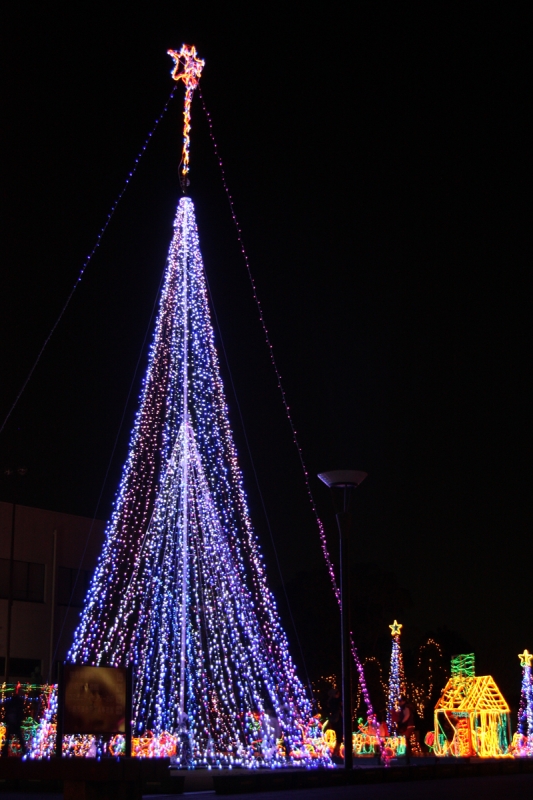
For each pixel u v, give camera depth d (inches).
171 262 899.4
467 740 1067.9
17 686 1131.9
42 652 1515.7
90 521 1670.8
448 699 1115.3
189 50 868.6
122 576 1376.7
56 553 1574.8
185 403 911.7
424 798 505.4
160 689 996.6
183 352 918.4
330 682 1656.0
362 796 527.8
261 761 838.5
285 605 1738.4
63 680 518.9
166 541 1031.6
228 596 1032.2
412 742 1182.9
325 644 1685.5
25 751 860.6
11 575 1365.7
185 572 867.4
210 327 930.7
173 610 1035.3
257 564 1045.8
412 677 1790.1
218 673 1088.8
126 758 447.2
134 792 464.4
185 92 871.1
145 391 979.9
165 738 853.2
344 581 723.4
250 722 1032.8
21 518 1541.6
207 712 990.4
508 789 591.5
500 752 1068.5
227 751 935.7
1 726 909.2
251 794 564.4
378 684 1640.0
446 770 748.0
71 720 515.8
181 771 730.2
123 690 541.3
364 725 1348.4
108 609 1349.7
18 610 1491.1
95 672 533.0
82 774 441.4
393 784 658.8
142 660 1147.3
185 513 887.7
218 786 568.4
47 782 597.0
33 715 1135.0
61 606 1571.1
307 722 981.2
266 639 1046.4
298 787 614.5
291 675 1021.2
